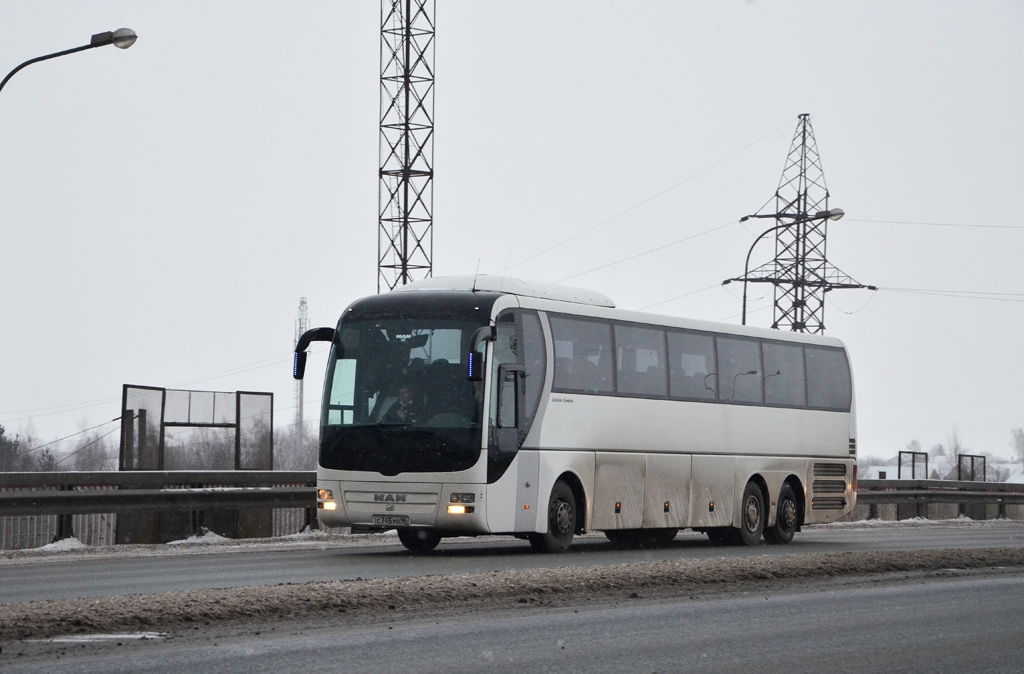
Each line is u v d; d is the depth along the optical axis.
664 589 14.16
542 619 11.50
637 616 11.89
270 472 24.72
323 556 19.38
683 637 10.66
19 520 20.95
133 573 15.95
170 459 24.34
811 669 9.25
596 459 21.56
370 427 19.77
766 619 11.93
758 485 25.41
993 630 11.45
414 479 19.48
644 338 22.88
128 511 21.92
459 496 19.31
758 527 25.27
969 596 14.20
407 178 58.22
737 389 24.94
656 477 22.81
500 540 25.50
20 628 9.77
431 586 12.72
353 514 19.80
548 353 20.77
